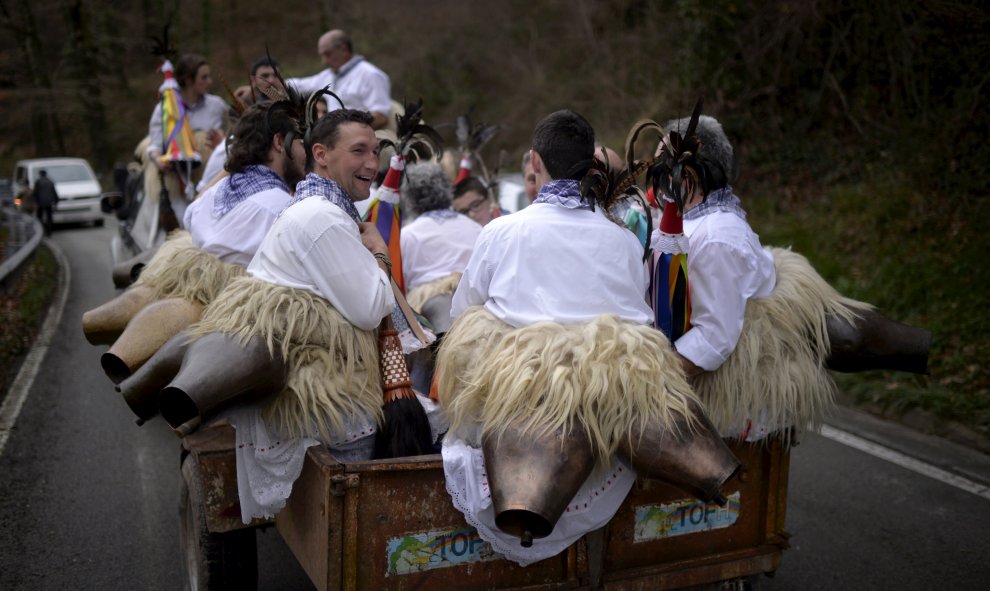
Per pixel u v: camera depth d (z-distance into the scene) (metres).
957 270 8.16
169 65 6.30
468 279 2.96
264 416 2.91
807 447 5.99
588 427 2.55
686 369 3.05
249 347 2.76
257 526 3.19
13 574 4.16
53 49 29.42
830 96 11.79
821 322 3.21
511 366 2.62
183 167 6.27
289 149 3.50
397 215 3.96
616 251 2.83
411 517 2.62
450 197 4.90
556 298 2.77
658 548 2.95
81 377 7.67
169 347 2.96
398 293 3.42
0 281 9.95
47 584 4.07
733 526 3.10
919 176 9.76
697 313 3.08
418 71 22.80
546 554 2.69
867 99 11.23
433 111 22.34
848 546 4.54
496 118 20.47
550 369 2.59
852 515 4.91
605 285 2.80
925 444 6.04
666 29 15.97
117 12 30.39
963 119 9.30
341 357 2.93
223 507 3.10
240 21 30.23
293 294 2.88
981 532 4.70
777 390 3.08
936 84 9.95
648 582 2.90
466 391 2.74
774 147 12.09
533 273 2.79
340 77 6.95
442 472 2.63
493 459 2.54
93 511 4.91
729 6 12.42
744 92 12.52
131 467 5.59
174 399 2.74
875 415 6.68
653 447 2.55
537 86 19.91
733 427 3.09
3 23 25.47
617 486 2.73
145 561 4.33
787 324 3.13
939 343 7.29
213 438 3.22
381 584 2.61
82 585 4.08
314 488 2.72
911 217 9.38
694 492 2.53
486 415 2.66
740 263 3.05
